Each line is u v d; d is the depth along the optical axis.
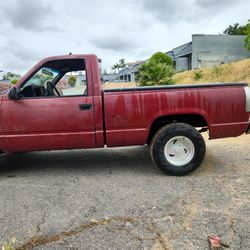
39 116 4.65
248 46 36.44
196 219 3.32
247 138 7.42
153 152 4.78
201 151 4.76
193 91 4.69
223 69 26.30
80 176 4.98
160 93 4.69
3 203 3.93
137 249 2.80
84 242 2.95
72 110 4.66
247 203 3.71
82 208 3.70
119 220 3.35
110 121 4.69
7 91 4.81
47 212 3.62
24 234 3.13
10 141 4.73
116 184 4.53
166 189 4.25
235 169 5.06
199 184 4.41
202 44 43.56
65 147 4.80
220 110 4.73
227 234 3.00
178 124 4.78
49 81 5.05
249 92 4.81
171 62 32.03
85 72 4.72
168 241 2.91
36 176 5.06
